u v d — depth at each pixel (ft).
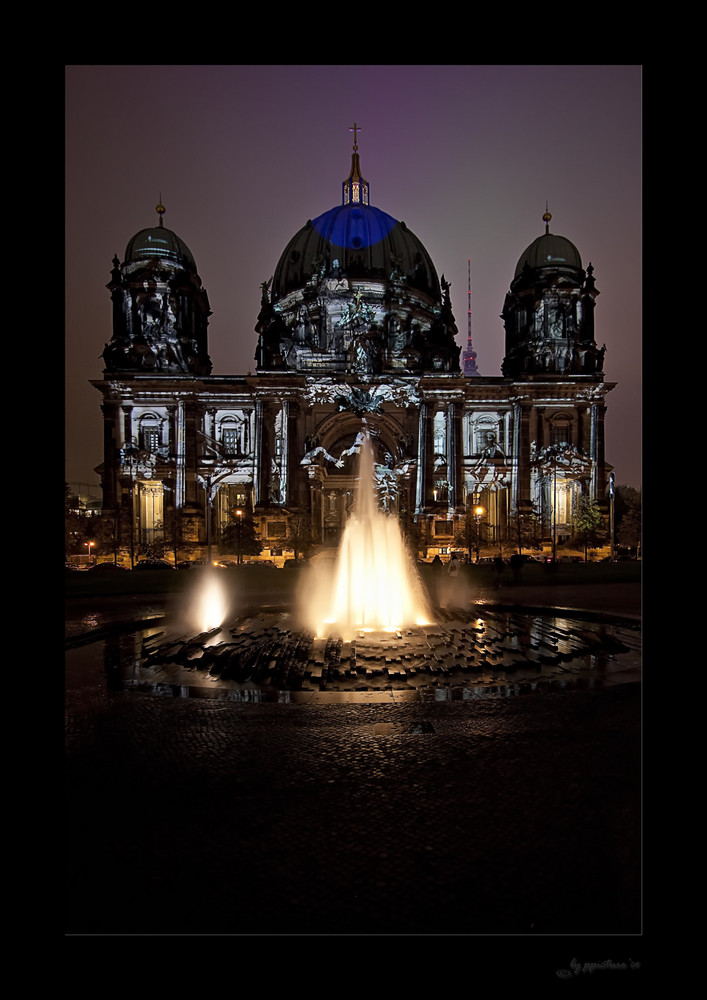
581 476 270.87
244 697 40.27
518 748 29.81
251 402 273.75
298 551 247.50
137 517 268.21
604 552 249.34
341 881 18.28
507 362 301.63
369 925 16.06
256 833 21.35
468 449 280.72
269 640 62.08
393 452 291.79
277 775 26.63
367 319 302.86
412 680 45.75
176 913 16.61
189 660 52.95
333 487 291.17
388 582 105.40
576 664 51.21
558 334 285.02
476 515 262.47
